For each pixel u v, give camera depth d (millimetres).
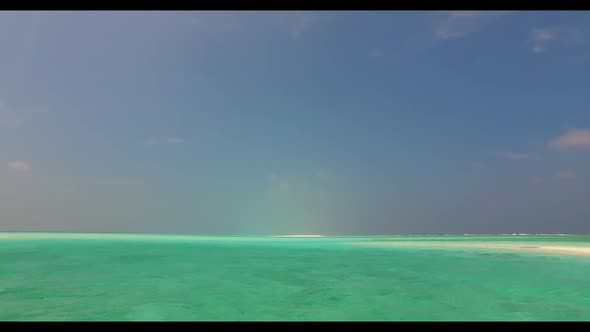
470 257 23375
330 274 16312
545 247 32344
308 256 24531
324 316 9609
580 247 32219
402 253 27047
